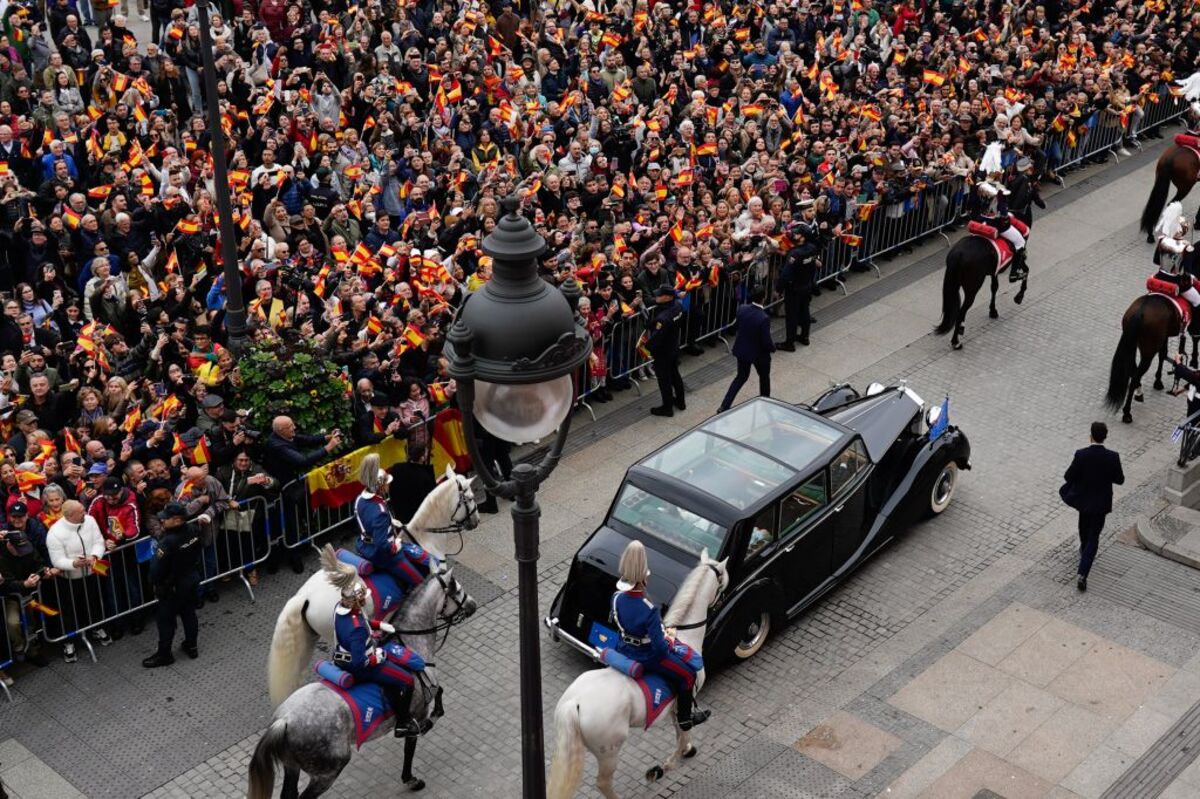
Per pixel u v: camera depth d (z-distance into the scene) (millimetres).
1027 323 65750
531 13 86188
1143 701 41938
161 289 55812
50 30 77375
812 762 39375
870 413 49844
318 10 79375
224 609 45656
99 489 43000
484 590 46719
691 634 37406
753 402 47000
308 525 47438
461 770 39062
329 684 34969
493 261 25359
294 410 46969
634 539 42062
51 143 59562
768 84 77125
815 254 61469
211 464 45375
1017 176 66875
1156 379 59875
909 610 45938
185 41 69500
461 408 25297
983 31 88312
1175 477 50594
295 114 65375
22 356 47844
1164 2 96750
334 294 54719
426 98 73188
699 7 87875
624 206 65250
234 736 40250
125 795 37969
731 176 66562
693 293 61062
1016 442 56031
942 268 71375
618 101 73500
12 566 41312
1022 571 48062
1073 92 80625
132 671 42719
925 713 41312
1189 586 47312
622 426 56969
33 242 54844
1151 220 73125
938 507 50750
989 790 38406
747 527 41562
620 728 34906
